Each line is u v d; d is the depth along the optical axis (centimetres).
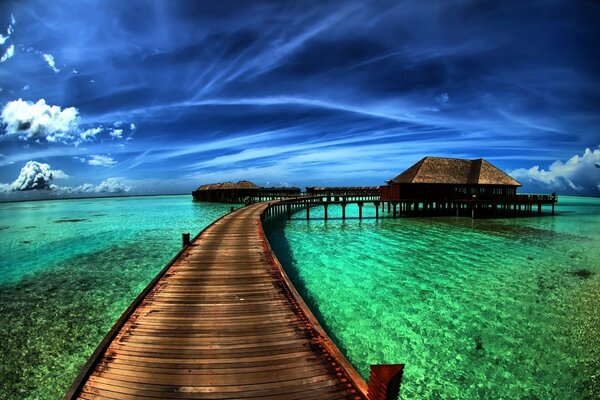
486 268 1536
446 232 2623
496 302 1125
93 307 1145
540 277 1395
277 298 885
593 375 723
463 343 855
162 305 835
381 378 407
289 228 2933
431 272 1473
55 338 922
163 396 486
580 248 1973
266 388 506
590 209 5197
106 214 5212
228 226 2128
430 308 1077
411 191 3706
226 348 623
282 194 7631
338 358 571
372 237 2406
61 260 1848
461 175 3925
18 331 962
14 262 1811
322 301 1139
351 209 5353
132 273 1570
